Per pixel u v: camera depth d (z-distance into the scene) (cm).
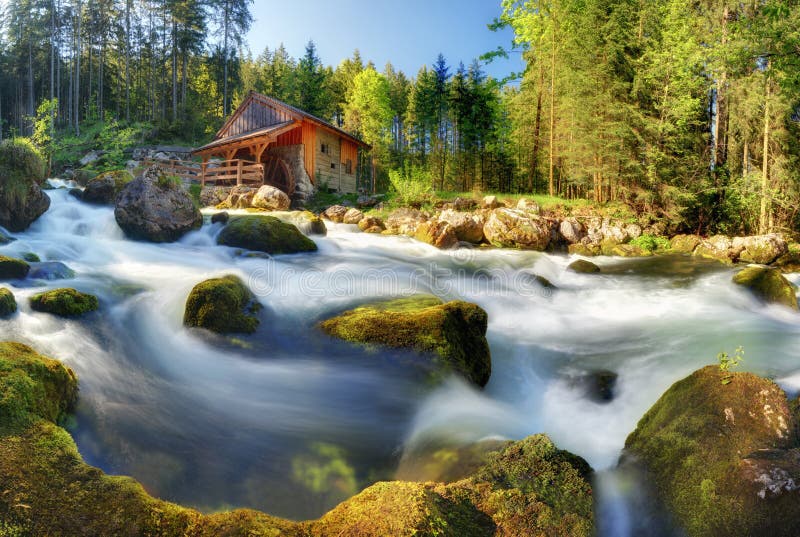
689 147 1716
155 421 338
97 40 4744
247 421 351
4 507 200
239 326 504
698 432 286
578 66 1842
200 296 500
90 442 305
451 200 1912
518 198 1908
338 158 2486
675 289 971
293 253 968
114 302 535
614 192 1861
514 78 2530
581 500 244
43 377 303
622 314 766
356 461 315
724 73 1469
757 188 1554
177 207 996
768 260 1275
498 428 369
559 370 533
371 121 3931
